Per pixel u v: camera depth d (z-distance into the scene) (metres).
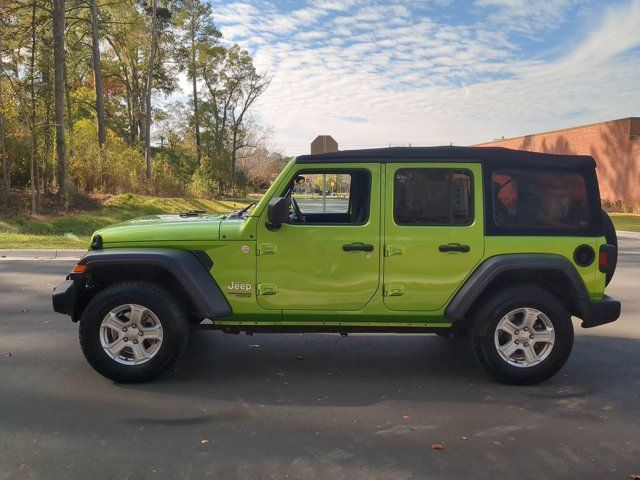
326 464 3.34
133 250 4.62
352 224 4.71
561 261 4.63
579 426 3.95
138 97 49.75
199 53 51.91
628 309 8.00
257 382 4.79
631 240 19.17
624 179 33.97
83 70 45.41
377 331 4.85
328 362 5.39
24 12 21.98
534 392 4.63
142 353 4.65
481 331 4.71
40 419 3.94
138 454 3.43
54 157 21.89
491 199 4.69
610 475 3.25
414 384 4.80
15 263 11.73
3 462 3.30
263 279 4.68
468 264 4.68
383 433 3.80
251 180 69.25
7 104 18.45
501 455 3.49
